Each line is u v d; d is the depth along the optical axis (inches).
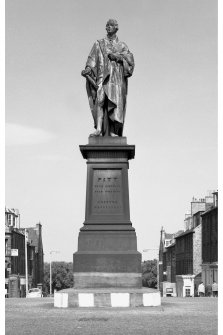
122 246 836.0
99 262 824.9
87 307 762.8
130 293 768.3
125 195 858.8
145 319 636.1
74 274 824.9
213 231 3361.2
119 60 889.5
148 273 7721.5
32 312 722.2
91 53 901.8
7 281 3870.6
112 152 867.4
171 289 4709.6
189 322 612.7
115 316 661.9
